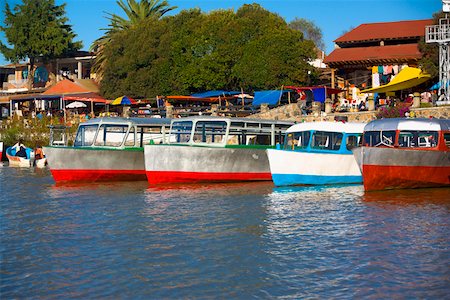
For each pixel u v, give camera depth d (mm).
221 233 19359
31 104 81000
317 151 30500
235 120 32344
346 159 30656
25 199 27984
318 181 30266
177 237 18891
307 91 53562
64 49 81250
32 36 79312
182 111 53938
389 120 28609
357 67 56781
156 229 20156
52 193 29938
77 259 16516
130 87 64312
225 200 26094
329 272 14945
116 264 15945
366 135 28906
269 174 32969
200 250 17250
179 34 62562
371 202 24609
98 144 35406
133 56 64312
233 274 14945
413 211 22406
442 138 27516
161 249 17406
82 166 33969
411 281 14172
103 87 67938
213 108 52031
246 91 59750
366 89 53000
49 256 16906
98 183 33844
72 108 70375
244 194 27734
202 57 60312
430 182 27750
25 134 58844
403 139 27969
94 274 15125
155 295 13578
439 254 16328
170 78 61875
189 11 64438
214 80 58906
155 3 81625
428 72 48406
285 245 17641
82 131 36000
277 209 23484
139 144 36031
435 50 49500
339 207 23625
